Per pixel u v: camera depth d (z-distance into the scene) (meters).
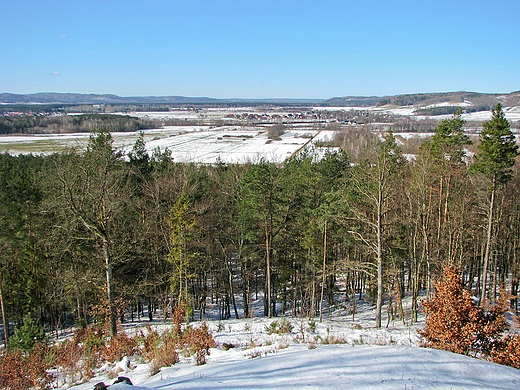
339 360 7.99
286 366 7.97
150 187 30.97
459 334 10.38
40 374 12.16
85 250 26.30
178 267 25.72
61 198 20.70
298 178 30.16
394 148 31.86
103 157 22.28
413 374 6.83
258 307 36.59
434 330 10.85
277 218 26.97
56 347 15.74
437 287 11.21
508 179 23.55
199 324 20.48
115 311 20.23
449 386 6.20
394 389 6.02
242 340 14.45
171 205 29.48
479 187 28.44
